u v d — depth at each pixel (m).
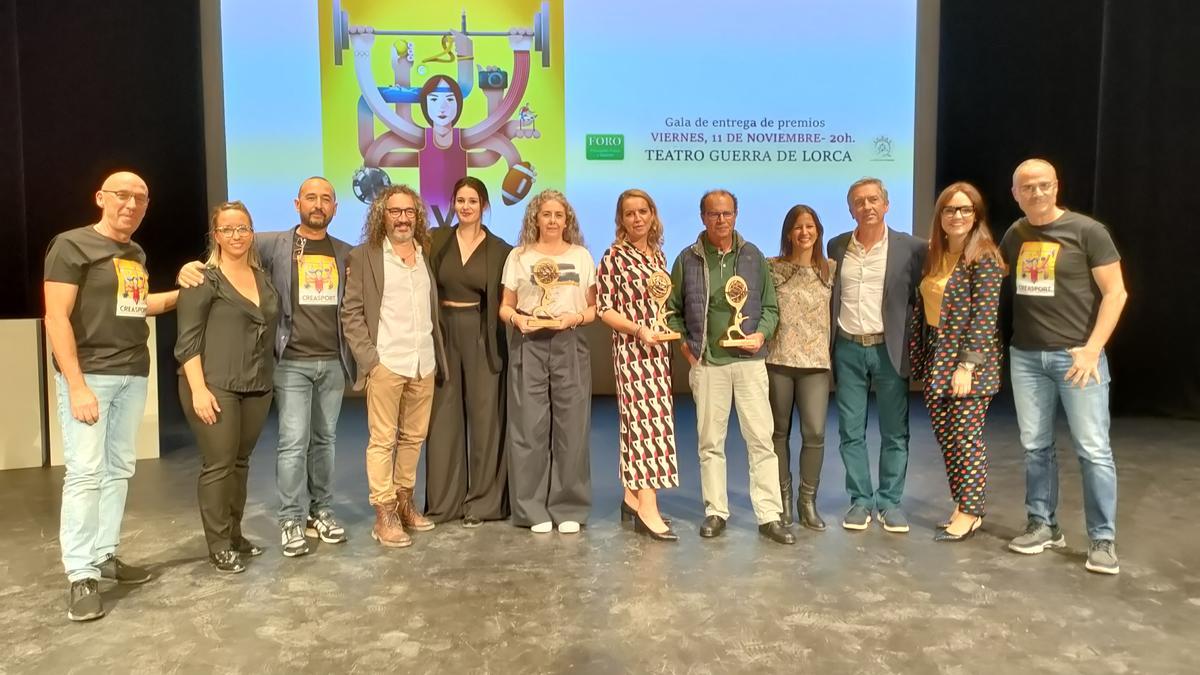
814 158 6.08
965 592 2.52
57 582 2.67
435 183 5.87
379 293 2.91
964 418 2.97
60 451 4.37
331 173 5.82
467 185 3.17
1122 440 4.79
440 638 2.21
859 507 3.19
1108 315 2.63
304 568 2.75
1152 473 4.01
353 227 5.87
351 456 4.53
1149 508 3.42
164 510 3.48
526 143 5.91
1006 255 2.93
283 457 2.88
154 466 4.30
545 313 3.06
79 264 2.35
